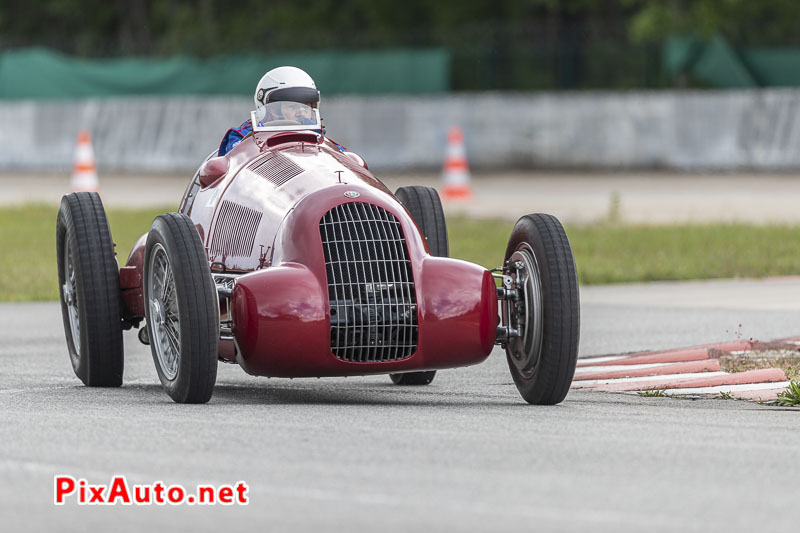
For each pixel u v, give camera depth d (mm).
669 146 114938
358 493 18781
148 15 188750
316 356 25984
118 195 100812
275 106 31719
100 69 130125
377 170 119188
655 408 27000
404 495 18656
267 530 17094
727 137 114000
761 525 17312
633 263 58438
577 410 26578
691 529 17078
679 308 45844
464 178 93500
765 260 58500
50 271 58656
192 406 26766
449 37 135000
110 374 31281
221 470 20141
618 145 115938
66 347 39438
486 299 26812
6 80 133375
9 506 18312
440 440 22469
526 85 129500
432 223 33375
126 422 24297
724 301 47500
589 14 163375
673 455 21375
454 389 31516
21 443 22250
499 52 129000
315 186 27734
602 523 17328
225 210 29578
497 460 20859
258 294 25969
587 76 130500
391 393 30531
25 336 41750
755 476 19953
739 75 119688
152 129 125875
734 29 134750
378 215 27188
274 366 26078
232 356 27859
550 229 27516
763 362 33500
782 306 45844
